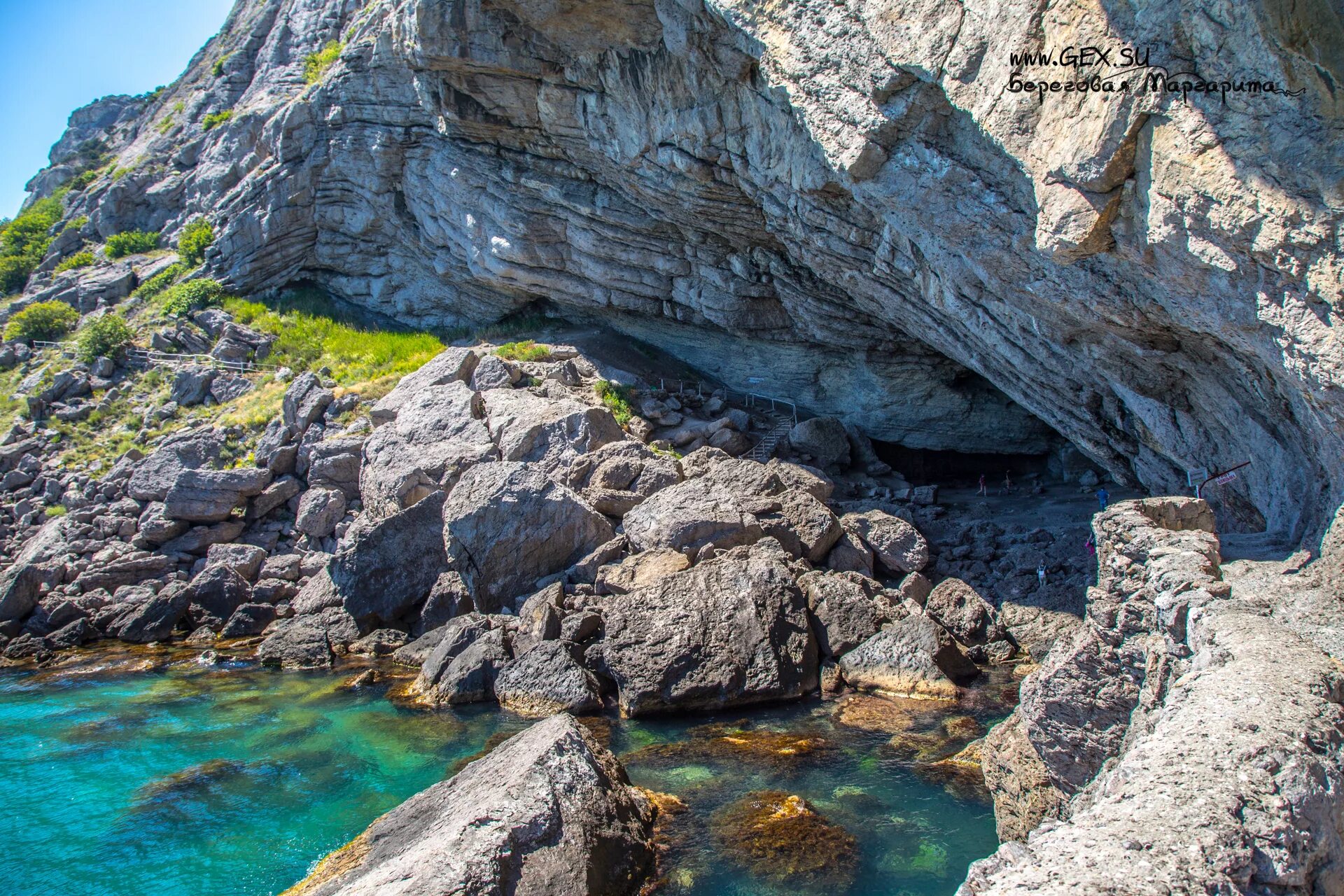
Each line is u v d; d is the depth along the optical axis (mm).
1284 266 8492
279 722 16000
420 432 26531
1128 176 10070
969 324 18891
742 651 15898
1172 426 16750
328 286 41281
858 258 20906
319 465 27031
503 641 17375
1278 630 6301
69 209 56656
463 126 27609
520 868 8891
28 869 11164
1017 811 9461
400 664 19312
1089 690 8234
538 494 20375
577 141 25469
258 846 11492
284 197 38281
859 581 19359
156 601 22875
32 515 29250
